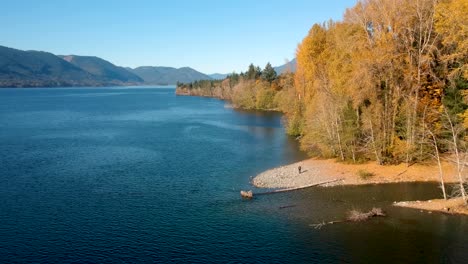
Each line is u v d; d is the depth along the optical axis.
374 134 54.00
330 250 31.05
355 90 51.84
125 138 85.44
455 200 39.56
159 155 66.75
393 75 50.59
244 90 164.50
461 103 48.66
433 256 29.81
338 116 55.97
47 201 42.75
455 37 40.12
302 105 80.94
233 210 39.81
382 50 48.53
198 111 150.75
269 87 160.62
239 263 29.28
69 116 135.62
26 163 60.53
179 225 36.16
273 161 61.16
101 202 42.44
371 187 46.41
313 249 31.23
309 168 55.00
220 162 60.97
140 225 36.22
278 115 130.25
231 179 51.34
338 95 56.91
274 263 29.23
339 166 54.66
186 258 30.11
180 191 46.28
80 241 33.03
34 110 161.62
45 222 36.94
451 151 47.59
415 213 37.75
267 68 189.38
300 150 68.75
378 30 50.03
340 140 56.47
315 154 62.78
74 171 55.72
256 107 153.88
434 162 51.56
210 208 40.47
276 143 76.56
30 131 96.19
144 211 39.72
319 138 59.81
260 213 38.94
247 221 36.91
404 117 51.91
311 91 72.12
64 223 36.72
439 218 36.31
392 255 30.09
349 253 30.53
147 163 60.75
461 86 49.34
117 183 49.72
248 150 70.12
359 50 52.22
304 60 73.06
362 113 54.53
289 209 39.88
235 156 65.25
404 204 40.12
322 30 71.81
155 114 141.50
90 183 49.69
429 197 42.09
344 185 47.50
